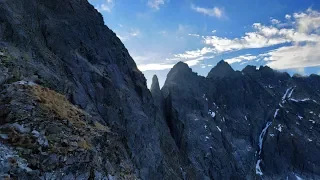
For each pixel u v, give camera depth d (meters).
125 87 49.62
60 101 27.44
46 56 37.12
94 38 49.84
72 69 40.91
